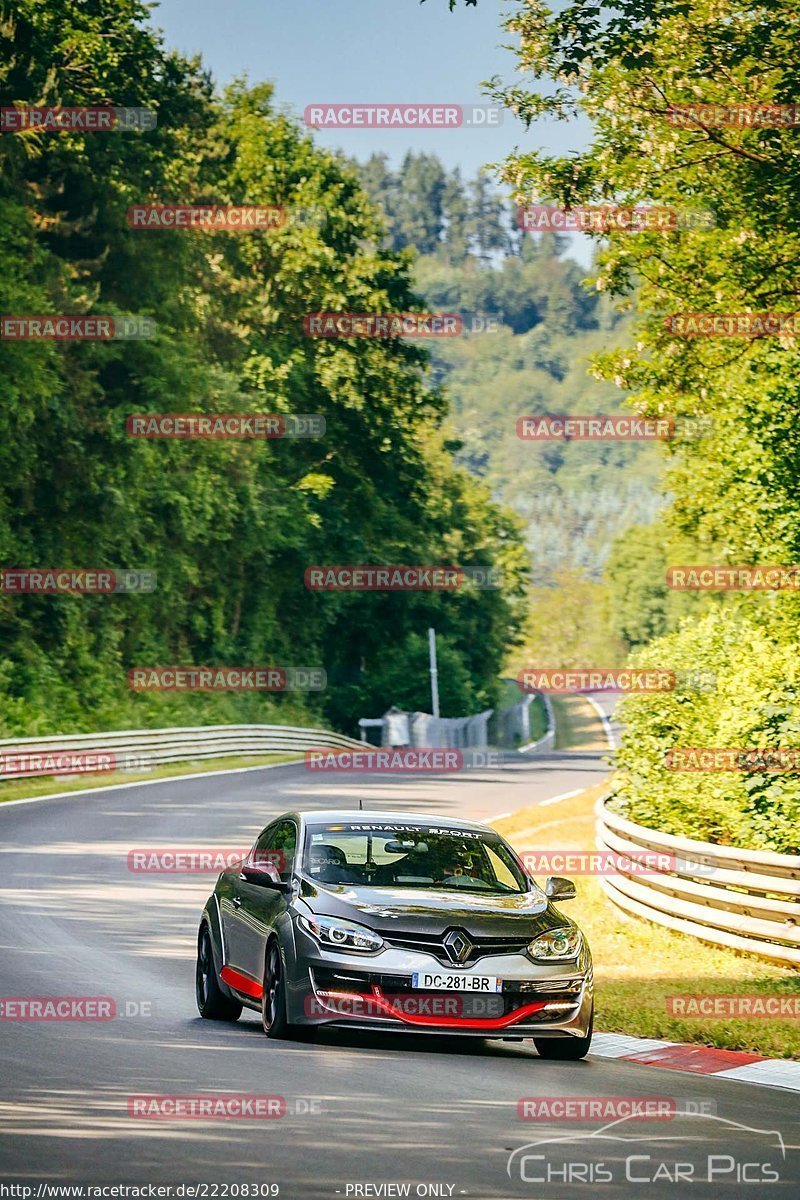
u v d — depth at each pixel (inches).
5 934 1686.8
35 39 5022.1
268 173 7455.7
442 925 1113.4
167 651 6186.0
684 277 2898.6
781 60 2434.8
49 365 5083.7
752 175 2605.8
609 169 2667.3
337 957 1098.7
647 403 3083.2
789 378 3036.4
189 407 5841.5
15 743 3823.8
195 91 6776.6
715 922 1761.8
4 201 4955.7
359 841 1230.9
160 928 1840.6
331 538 7273.6
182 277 6072.8
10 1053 1032.2
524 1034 1107.9
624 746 2298.2
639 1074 1096.8
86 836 2805.1
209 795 3865.7
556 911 1192.8
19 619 5142.7
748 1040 1226.6
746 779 1873.8
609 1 2353.6
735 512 3302.2
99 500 5260.8
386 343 7337.6
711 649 2342.5
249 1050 1080.8
